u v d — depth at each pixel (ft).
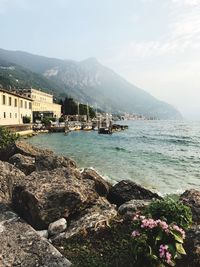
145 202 30.42
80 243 23.31
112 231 24.71
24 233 23.85
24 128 214.07
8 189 34.27
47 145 142.72
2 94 204.74
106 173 69.15
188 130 399.24
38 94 430.61
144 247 18.39
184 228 20.57
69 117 461.78
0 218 26.50
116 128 352.90
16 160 53.88
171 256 18.16
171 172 73.31
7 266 19.39
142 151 123.54
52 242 23.76
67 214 27.61
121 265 19.86
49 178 30.50
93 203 29.94
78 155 101.19
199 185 58.75
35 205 26.84
